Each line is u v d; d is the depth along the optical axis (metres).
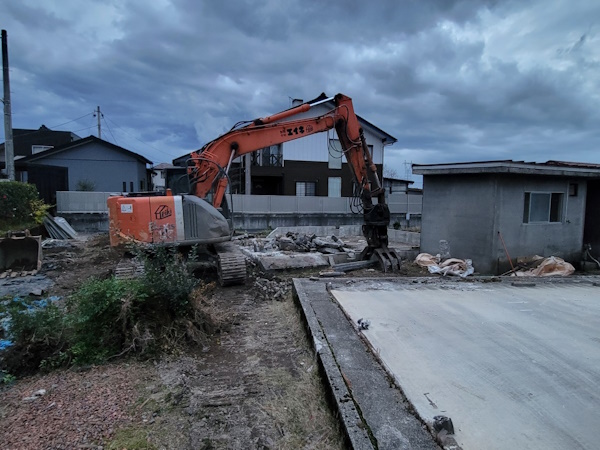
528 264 7.81
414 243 13.20
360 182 8.59
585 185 8.74
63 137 29.12
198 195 7.50
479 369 3.00
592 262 8.78
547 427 2.28
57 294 6.06
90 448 2.36
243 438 2.48
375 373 2.94
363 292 5.39
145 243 5.89
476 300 4.99
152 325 3.88
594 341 3.58
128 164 23.03
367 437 2.17
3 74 13.60
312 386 3.07
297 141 20.42
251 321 4.90
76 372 3.40
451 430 2.21
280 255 8.94
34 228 11.61
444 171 8.20
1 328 4.11
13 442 2.39
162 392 3.06
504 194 7.56
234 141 7.69
